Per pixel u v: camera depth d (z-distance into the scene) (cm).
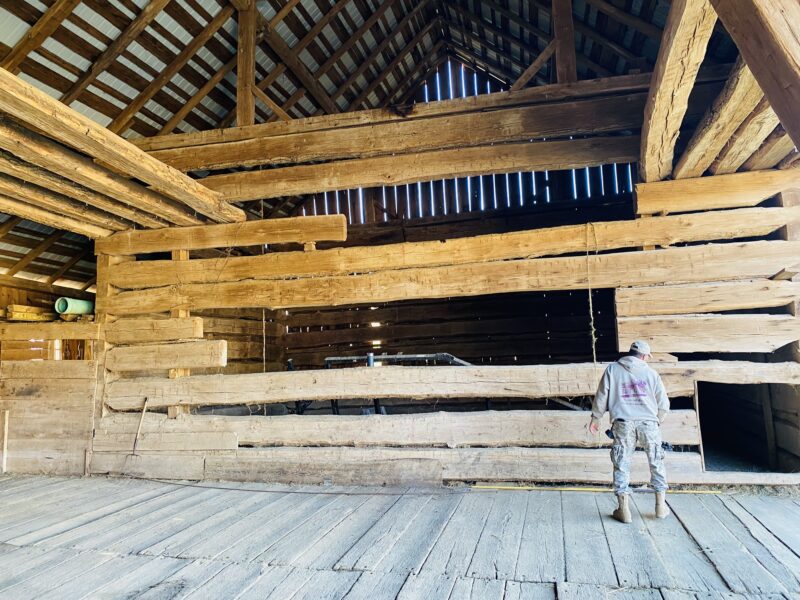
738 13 173
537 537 353
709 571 295
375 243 1022
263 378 546
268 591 285
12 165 404
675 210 496
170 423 562
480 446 507
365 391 523
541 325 938
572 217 918
